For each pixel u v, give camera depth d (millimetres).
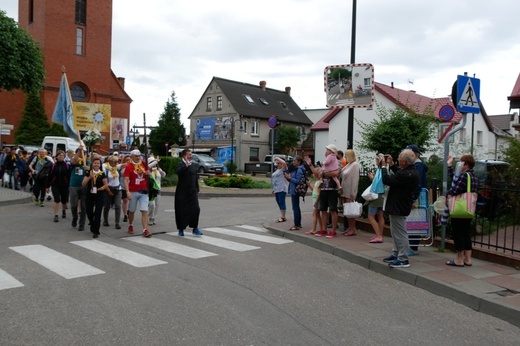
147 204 10031
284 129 51969
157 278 6543
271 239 10016
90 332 4555
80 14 44750
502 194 8805
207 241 9539
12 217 12125
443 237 8383
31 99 39656
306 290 6230
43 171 14453
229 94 51938
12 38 30734
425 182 8406
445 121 13438
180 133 62344
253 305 5492
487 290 6051
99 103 45906
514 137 11828
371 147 11648
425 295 6301
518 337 4926
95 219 9609
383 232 9938
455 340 4750
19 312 5066
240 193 21031
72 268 6980
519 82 16156
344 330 4848
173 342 4367
